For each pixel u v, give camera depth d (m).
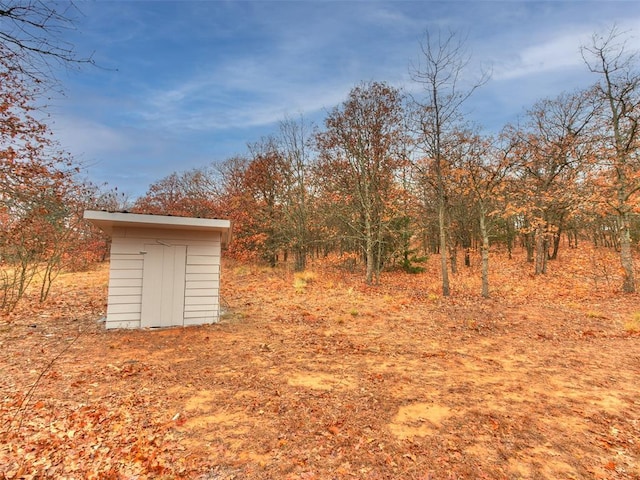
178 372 4.86
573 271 16.53
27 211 8.09
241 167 24.11
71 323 7.54
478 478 2.68
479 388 4.45
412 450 3.04
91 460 2.81
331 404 3.95
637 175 11.05
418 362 5.52
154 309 7.57
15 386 4.14
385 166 15.22
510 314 9.01
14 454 2.82
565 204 13.88
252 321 8.23
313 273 16.72
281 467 2.80
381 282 15.23
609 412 3.78
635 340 6.74
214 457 2.92
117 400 3.89
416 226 17.94
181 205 26.12
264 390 4.31
